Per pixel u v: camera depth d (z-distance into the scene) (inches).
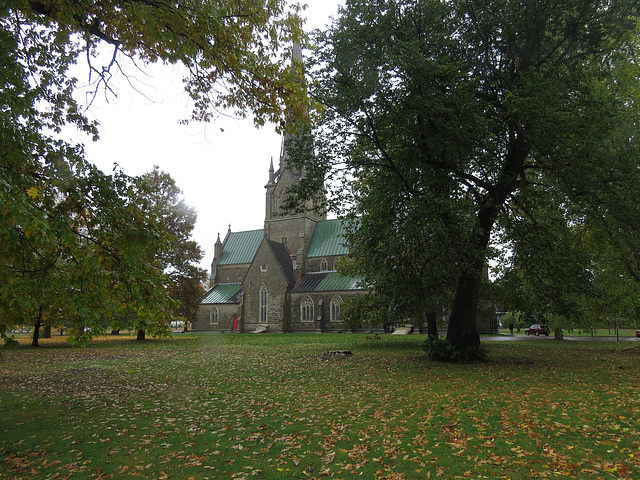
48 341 1539.1
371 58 692.7
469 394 453.7
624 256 1005.2
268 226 2987.2
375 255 743.1
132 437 322.3
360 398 439.8
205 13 350.6
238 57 398.6
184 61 404.2
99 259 311.1
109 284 311.3
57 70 407.5
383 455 270.2
